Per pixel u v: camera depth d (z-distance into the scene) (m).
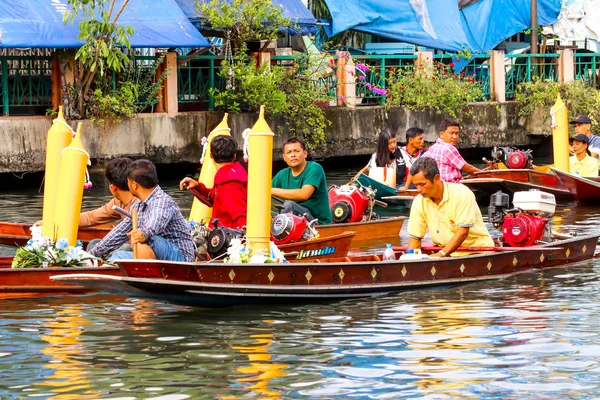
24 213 31.27
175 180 41.00
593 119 51.09
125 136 39.19
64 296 19.73
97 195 35.72
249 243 19.23
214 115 41.47
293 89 42.91
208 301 18.25
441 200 20.11
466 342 16.06
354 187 28.16
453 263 20.00
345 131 45.16
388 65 49.16
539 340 16.11
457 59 49.69
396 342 16.12
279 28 42.69
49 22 37.19
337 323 17.38
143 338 16.61
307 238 22.22
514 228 21.61
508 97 52.00
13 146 37.12
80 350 15.95
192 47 40.38
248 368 14.91
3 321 17.81
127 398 13.66
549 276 20.95
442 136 30.98
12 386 14.19
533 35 52.88
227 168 21.02
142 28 39.16
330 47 50.19
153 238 18.42
